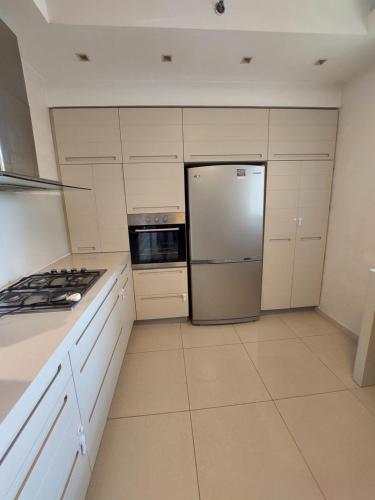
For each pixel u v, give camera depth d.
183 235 2.25
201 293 2.36
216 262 2.29
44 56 1.55
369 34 1.43
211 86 2.01
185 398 1.57
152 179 2.12
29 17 1.20
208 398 1.56
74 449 0.88
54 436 0.74
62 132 1.97
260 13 1.35
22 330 0.87
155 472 1.15
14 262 1.43
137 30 1.33
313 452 1.22
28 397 0.60
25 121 1.24
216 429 1.35
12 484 0.54
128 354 2.02
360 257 2.06
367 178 1.95
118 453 1.23
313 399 1.54
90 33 1.34
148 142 2.05
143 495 1.06
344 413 1.44
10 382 0.61
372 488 1.06
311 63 1.75
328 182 2.31
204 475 1.13
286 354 1.98
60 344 0.78
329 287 2.45
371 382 1.63
